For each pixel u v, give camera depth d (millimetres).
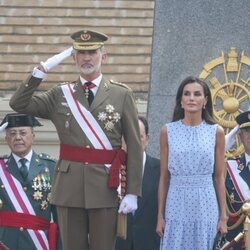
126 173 18859
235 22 23797
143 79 32031
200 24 23797
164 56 23812
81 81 18922
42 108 18922
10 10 32594
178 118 19969
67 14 32500
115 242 19719
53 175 20016
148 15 32406
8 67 32312
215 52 23781
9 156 21422
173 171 19594
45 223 21031
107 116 18750
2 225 20938
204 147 19531
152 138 23656
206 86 19844
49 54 32344
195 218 19500
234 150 22875
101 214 18703
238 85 23672
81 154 18750
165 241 19562
